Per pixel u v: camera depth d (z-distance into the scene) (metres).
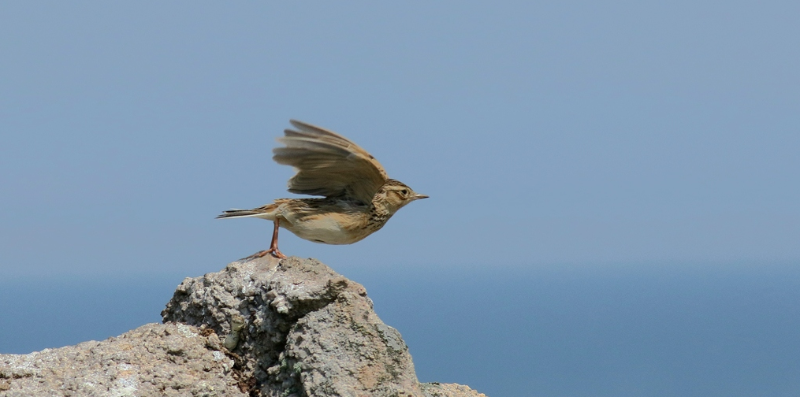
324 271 12.66
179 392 11.49
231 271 13.20
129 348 12.06
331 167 14.84
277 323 12.09
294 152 14.42
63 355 11.82
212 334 12.70
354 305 11.57
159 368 11.73
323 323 11.45
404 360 11.27
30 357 11.74
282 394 11.57
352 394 10.67
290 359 11.51
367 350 11.18
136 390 11.19
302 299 11.73
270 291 12.30
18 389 10.88
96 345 12.15
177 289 13.73
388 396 10.63
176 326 12.79
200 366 12.11
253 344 12.49
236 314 12.66
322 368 10.98
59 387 11.05
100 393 10.98
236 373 12.46
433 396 13.99
